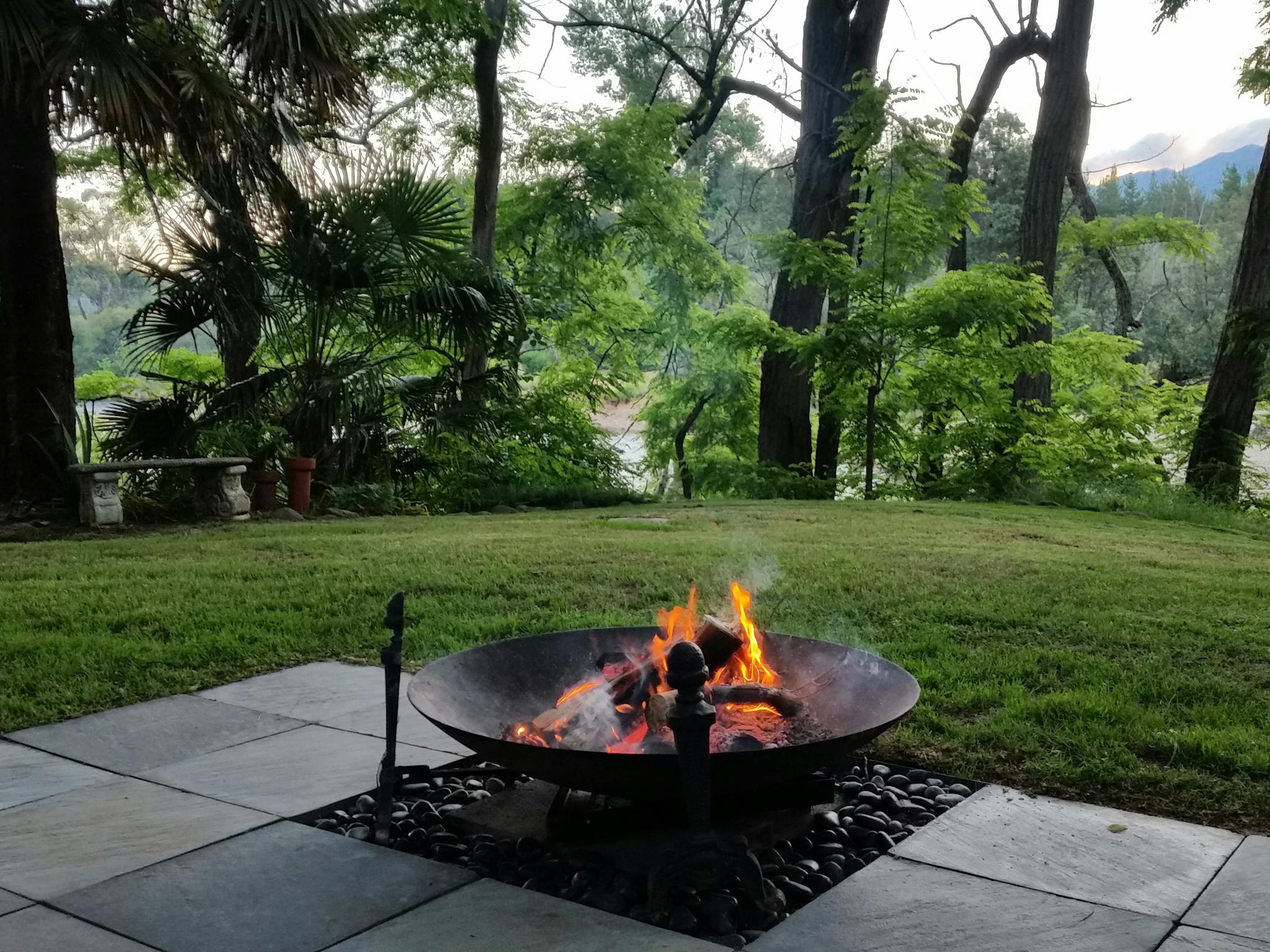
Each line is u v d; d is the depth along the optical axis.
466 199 20.59
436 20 15.20
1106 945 2.25
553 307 20.31
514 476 14.59
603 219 27.56
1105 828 2.93
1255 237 16.89
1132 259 36.34
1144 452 17.25
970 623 5.53
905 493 17.38
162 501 10.69
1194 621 5.53
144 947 2.23
